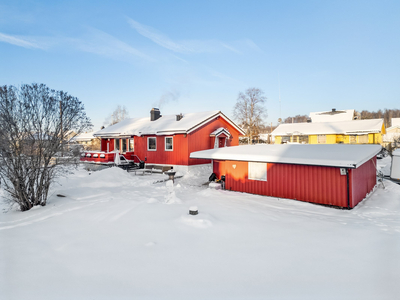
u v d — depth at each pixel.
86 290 3.70
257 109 49.72
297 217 7.67
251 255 4.93
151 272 4.26
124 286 3.83
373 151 10.86
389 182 13.70
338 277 4.11
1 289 3.70
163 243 5.48
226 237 5.87
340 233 6.18
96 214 7.67
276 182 10.80
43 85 8.98
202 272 4.27
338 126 34.16
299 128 37.03
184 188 13.27
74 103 9.66
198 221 6.62
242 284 3.91
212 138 20.52
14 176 8.60
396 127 48.69
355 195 9.46
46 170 9.47
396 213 8.32
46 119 9.04
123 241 5.59
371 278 4.07
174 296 3.58
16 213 8.55
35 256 4.86
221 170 14.07
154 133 19.73
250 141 48.59
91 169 20.45
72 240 5.67
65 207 8.91
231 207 8.68
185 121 20.31
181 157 18.64
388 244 5.46
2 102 8.09
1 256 4.87
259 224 6.84
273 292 3.69
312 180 9.82
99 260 4.69
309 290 3.74
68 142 9.56
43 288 3.74
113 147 23.89
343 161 8.51
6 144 8.18
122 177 15.28
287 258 4.81
